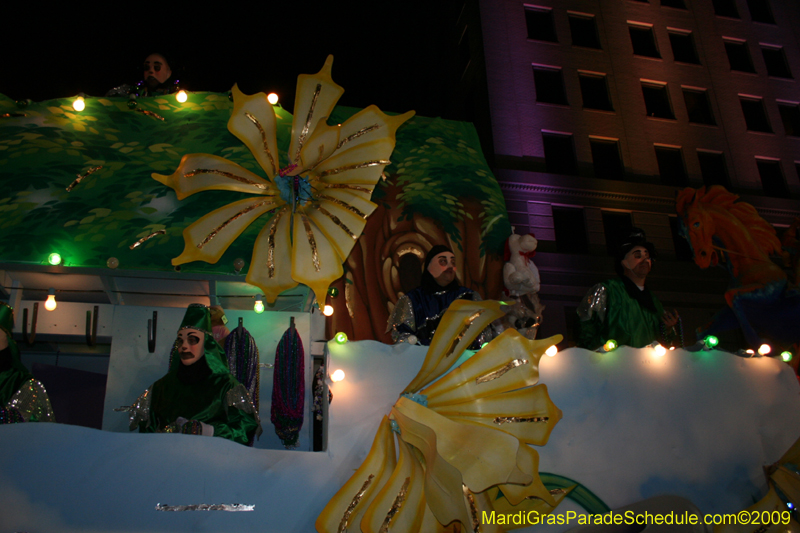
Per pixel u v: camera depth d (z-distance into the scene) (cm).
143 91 575
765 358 471
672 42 1811
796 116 1802
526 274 514
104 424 464
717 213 753
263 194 453
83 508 312
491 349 372
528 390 361
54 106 511
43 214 447
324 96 455
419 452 344
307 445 471
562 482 389
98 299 501
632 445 412
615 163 1652
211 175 436
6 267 428
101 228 450
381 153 457
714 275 1565
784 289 703
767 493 425
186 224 467
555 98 1677
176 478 327
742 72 1797
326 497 342
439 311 439
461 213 583
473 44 1723
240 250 467
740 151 1706
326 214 448
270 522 329
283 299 515
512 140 1580
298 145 446
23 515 305
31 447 318
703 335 751
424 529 323
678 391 439
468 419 357
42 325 486
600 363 432
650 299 532
